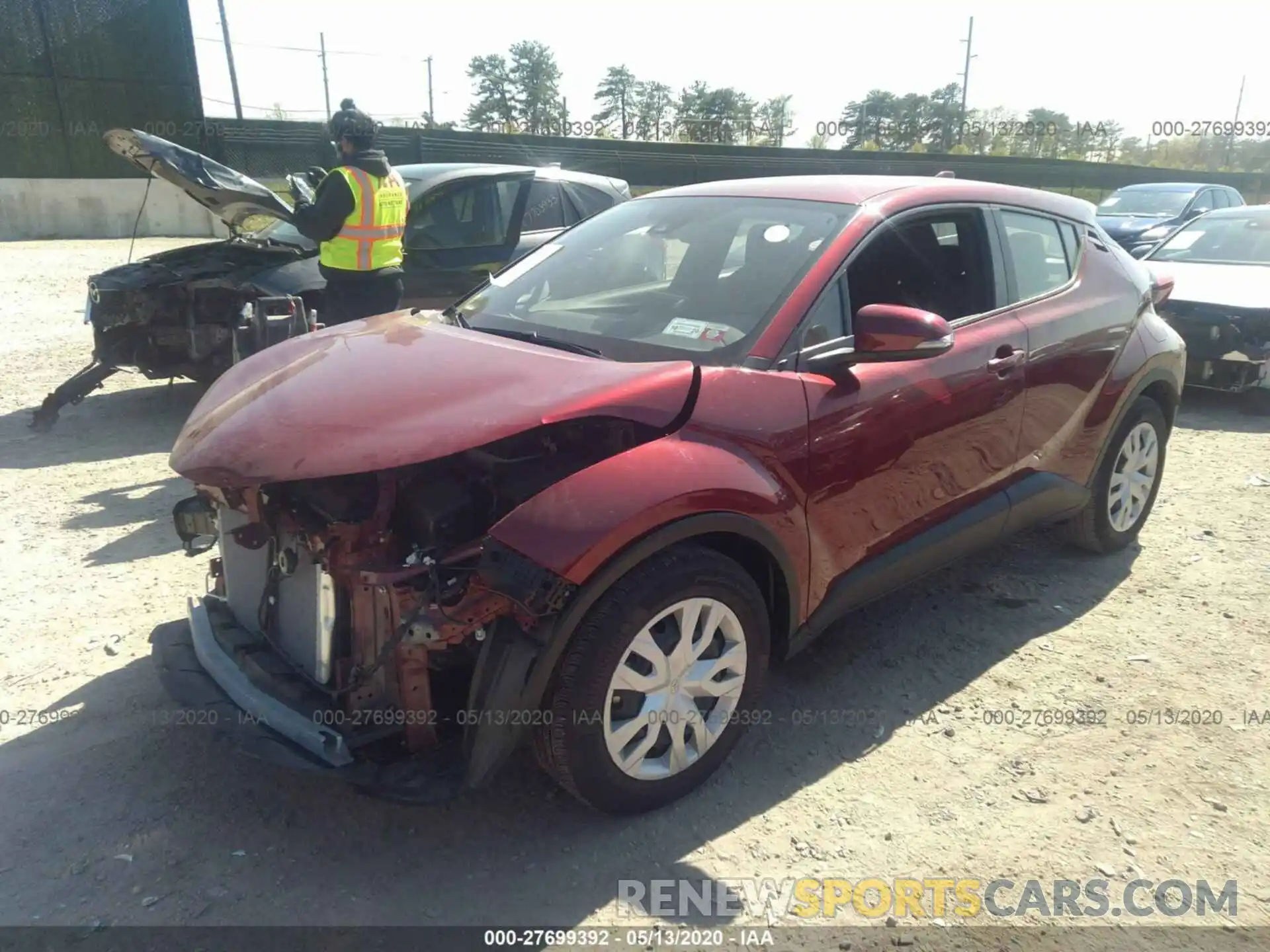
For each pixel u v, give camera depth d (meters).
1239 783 2.96
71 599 4.03
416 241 6.68
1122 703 3.40
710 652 2.83
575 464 2.71
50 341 9.69
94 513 5.05
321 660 2.64
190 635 3.08
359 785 2.39
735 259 3.34
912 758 3.08
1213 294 7.36
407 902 2.46
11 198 20.73
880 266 3.33
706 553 2.69
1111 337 4.17
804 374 2.99
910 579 3.48
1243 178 29.55
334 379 2.82
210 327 6.39
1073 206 4.36
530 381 2.70
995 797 2.89
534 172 7.47
